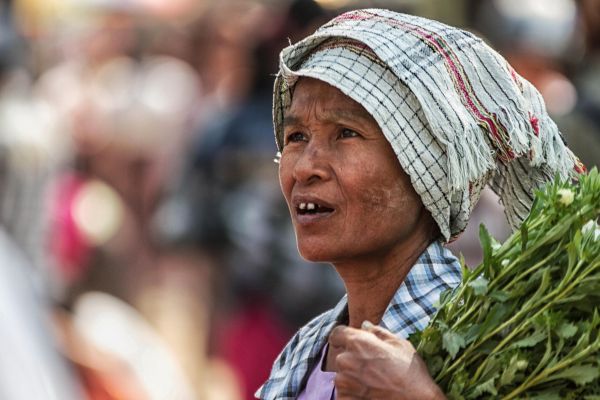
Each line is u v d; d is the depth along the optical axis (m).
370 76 5.73
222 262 12.23
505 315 5.44
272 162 11.95
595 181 5.52
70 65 18.22
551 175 6.03
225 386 13.88
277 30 12.12
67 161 15.96
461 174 5.72
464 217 5.89
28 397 6.83
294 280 11.35
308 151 5.79
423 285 5.86
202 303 13.28
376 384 5.27
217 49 17.14
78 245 14.72
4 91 12.38
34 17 18.64
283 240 11.48
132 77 17.73
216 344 13.02
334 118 5.75
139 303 16.23
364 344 5.30
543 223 5.51
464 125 5.72
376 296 5.94
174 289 15.68
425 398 5.25
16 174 11.83
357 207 5.74
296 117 5.84
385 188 5.75
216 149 12.12
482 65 5.87
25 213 11.89
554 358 5.30
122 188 16.98
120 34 18.47
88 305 9.74
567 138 10.50
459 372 5.41
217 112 13.72
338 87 5.70
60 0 19.80
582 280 5.34
